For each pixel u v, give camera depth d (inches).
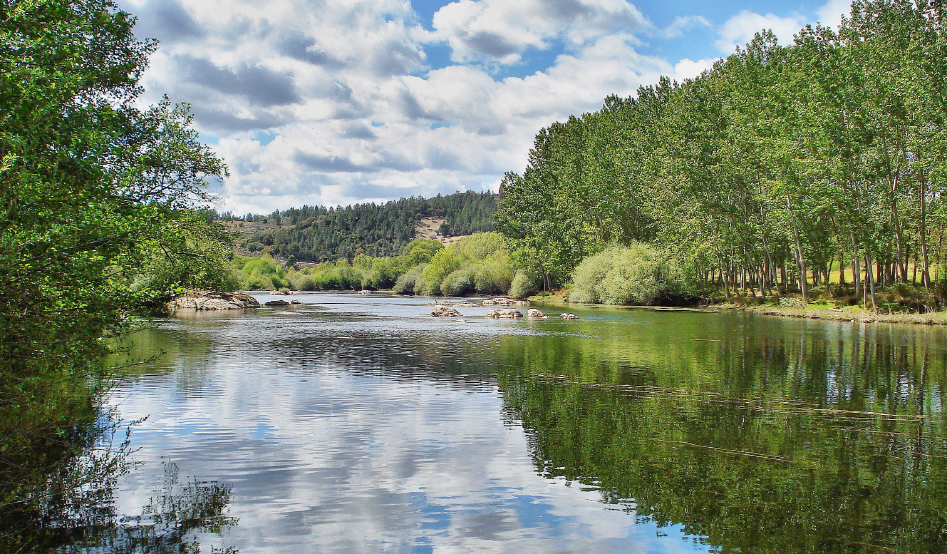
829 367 1045.8
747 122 2605.8
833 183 2201.0
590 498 451.5
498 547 373.1
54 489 452.1
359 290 7165.4
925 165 1956.2
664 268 3115.2
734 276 3102.9
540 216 4175.7
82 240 374.0
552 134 4259.4
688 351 1269.7
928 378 938.7
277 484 474.3
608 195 3459.6
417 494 456.8
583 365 1075.3
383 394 815.7
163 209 456.8
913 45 1904.5
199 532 389.1
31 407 419.2
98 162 421.7
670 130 3016.7
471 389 854.5
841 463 530.3
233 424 651.5
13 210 344.2
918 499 450.3
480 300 4163.4
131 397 784.3
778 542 382.3
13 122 335.0
